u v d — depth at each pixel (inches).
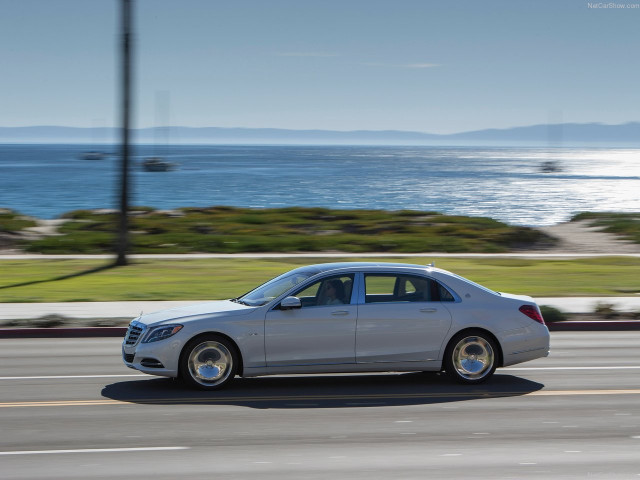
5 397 544.4
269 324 563.2
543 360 715.4
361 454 414.0
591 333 920.9
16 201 4564.5
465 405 528.1
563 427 472.4
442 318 583.5
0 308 1011.3
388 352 575.5
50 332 865.5
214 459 402.9
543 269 1475.1
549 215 3964.1
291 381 605.0
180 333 557.9
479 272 1414.9
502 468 392.2
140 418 485.4
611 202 5137.8
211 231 2223.2
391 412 506.9
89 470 382.9
